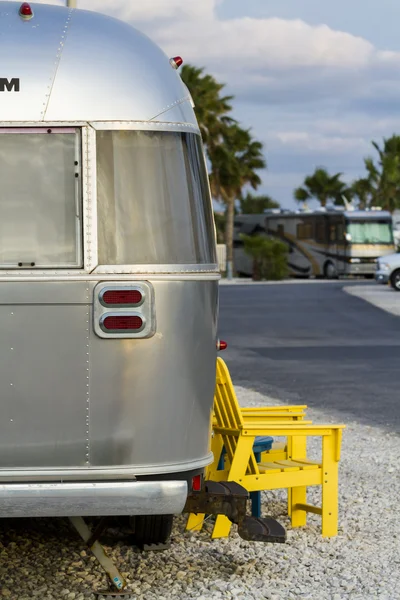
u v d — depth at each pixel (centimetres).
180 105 545
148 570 612
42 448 515
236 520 573
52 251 519
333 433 687
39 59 524
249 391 1375
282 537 572
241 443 660
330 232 5038
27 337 512
